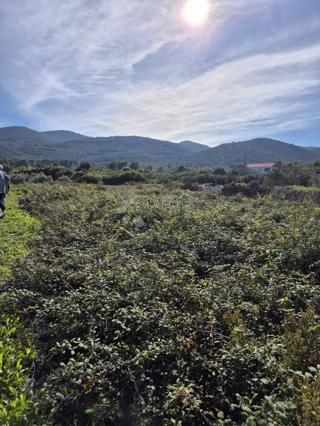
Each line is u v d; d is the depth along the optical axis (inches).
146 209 426.9
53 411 97.7
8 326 145.9
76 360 124.5
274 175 1135.6
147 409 98.3
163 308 153.3
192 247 271.9
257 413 90.3
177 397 101.6
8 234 314.7
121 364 115.2
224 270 234.4
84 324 144.3
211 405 108.7
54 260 226.4
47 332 143.7
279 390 104.2
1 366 113.0
